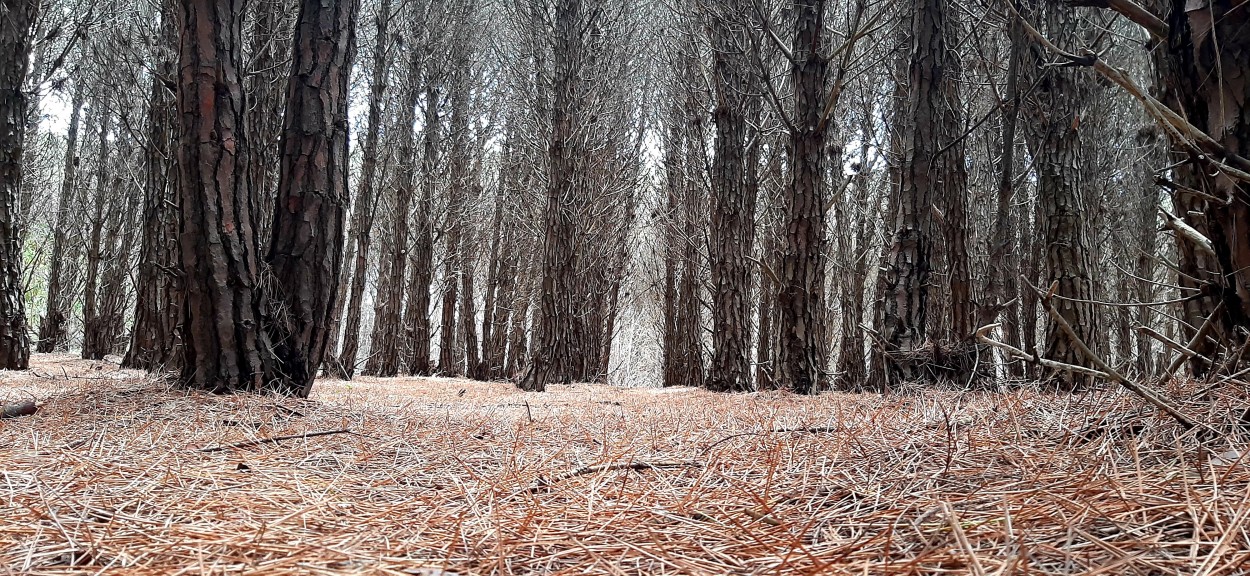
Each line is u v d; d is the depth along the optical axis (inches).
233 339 178.4
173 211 286.2
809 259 311.4
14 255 317.4
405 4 516.4
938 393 179.6
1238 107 94.7
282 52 330.3
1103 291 386.0
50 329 573.3
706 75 472.4
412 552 69.1
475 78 706.8
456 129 690.8
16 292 316.2
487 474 105.1
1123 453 87.5
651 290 970.7
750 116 443.2
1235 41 94.2
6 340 308.2
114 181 588.4
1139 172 486.3
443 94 649.6
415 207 668.1
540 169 576.4
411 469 110.2
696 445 128.7
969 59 361.1
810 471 97.4
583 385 449.4
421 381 464.1
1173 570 54.6
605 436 133.7
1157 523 64.2
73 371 319.3
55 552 64.8
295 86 198.4
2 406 149.3
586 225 600.4
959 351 241.6
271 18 319.6
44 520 72.7
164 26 315.3
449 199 710.5
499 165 832.3
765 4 354.0
